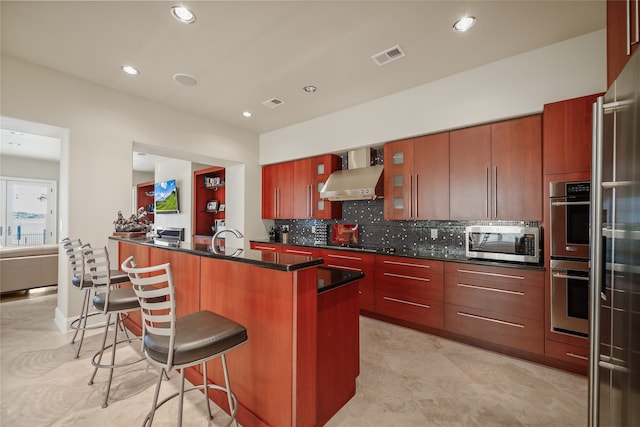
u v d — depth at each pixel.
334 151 4.03
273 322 1.51
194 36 2.35
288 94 3.42
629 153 0.94
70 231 2.97
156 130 3.64
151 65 2.79
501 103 2.65
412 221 3.64
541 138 2.51
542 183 2.49
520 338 2.43
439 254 3.32
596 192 1.19
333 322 1.74
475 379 2.15
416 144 3.26
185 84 3.18
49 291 4.46
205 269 1.94
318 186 4.28
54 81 2.87
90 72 2.93
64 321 2.93
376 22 2.16
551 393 1.98
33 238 7.25
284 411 1.46
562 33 2.28
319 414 1.63
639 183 0.87
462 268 2.74
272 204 4.87
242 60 2.70
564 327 2.23
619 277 1.02
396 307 3.18
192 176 6.26
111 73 2.95
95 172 3.13
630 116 0.93
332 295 1.73
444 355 2.52
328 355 1.70
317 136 4.18
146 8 2.04
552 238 2.29
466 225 3.23
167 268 1.24
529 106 2.52
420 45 2.45
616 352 1.04
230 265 1.75
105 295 2.12
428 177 3.16
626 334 0.97
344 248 3.73
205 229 6.38
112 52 2.58
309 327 1.49
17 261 4.00
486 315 2.61
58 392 1.96
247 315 1.64
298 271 1.42
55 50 2.55
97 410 1.78
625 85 0.96
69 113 2.96
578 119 2.20
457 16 2.09
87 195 3.07
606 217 1.13
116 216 3.27
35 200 7.28
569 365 2.25
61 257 3.08
